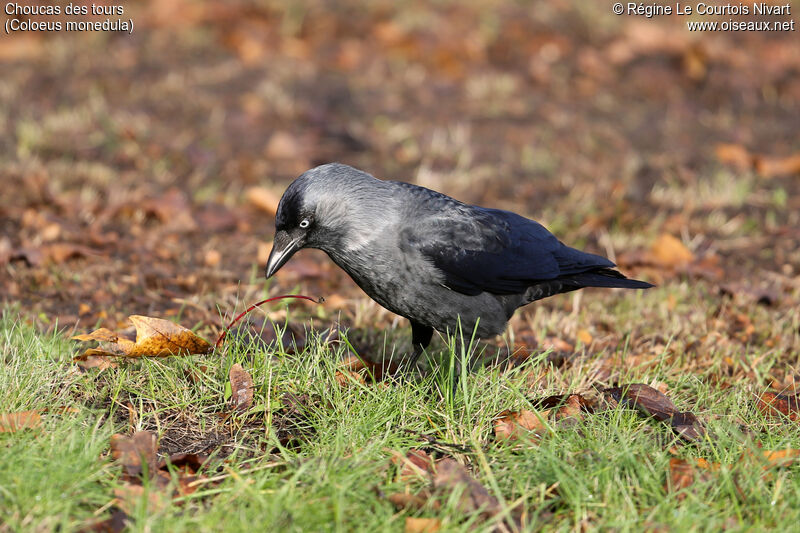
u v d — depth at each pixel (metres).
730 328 10.30
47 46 19.77
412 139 17.11
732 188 14.84
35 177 13.94
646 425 7.30
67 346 8.38
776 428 7.42
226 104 18.09
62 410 7.04
